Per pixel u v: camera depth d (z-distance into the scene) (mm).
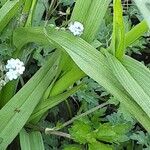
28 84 236
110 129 233
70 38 214
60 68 236
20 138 237
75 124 236
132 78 206
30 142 238
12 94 255
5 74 220
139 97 199
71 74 232
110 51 221
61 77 240
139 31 214
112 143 254
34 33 224
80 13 227
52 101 242
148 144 257
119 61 214
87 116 260
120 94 207
